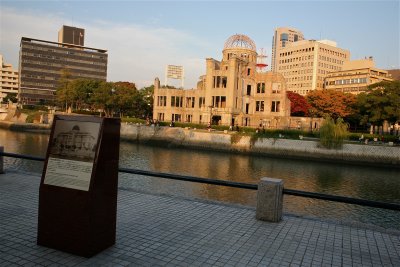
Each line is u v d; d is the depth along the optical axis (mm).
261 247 7312
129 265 6141
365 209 25031
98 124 6617
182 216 9289
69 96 103375
